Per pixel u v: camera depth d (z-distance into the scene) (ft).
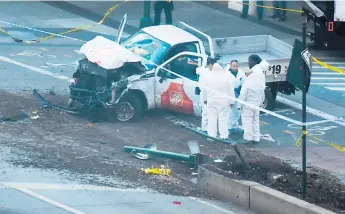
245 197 146.72
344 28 300.61
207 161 168.86
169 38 209.56
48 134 185.68
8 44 275.59
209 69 188.75
